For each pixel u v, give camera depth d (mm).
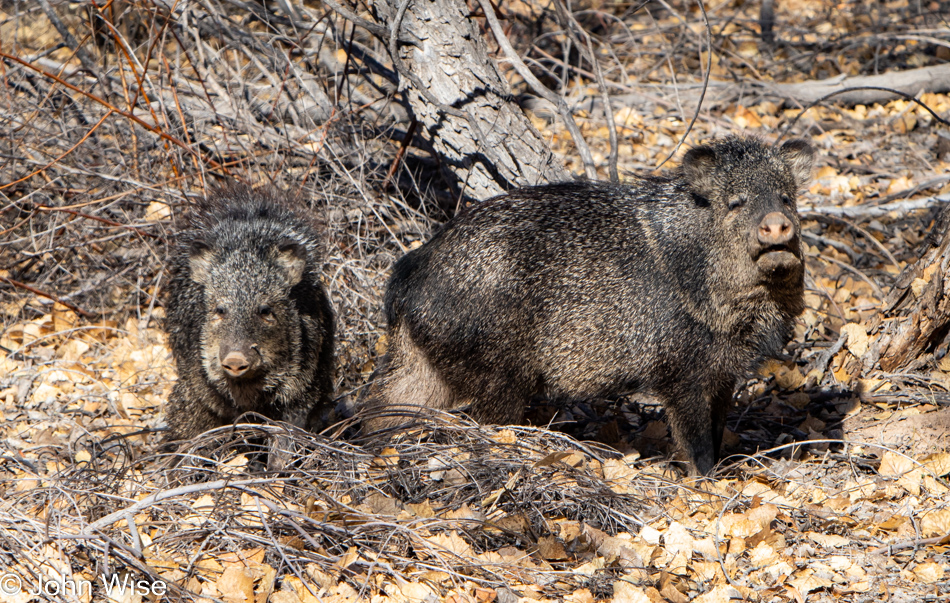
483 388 8938
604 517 7734
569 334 8781
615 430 9984
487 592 6645
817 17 23281
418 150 14148
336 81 13359
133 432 9727
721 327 8586
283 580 6785
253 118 13273
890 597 6660
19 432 10055
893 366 10242
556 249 8766
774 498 8109
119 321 12859
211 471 7492
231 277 8289
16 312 12805
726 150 8531
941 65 19156
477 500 7812
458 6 11297
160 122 13188
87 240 12773
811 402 10273
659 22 22609
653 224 8758
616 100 18297
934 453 8641
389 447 8367
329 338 9547
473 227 8977
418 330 9070
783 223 7762
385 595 6691
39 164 12328
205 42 13852
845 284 12938
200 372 8641
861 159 16438
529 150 11094
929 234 10070
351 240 12445
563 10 11969
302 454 8102
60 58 15992
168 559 6855
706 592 6891
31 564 6516
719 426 9289
